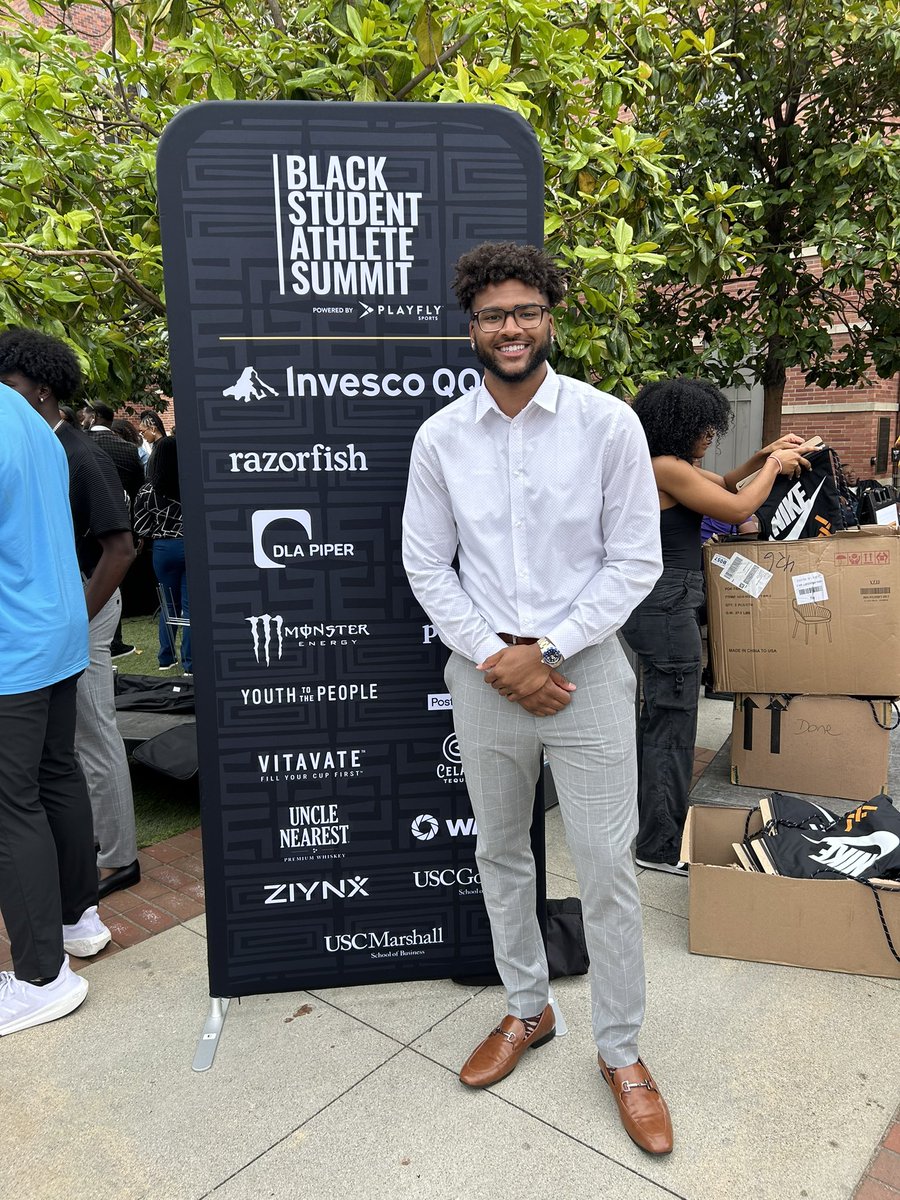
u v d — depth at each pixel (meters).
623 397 3.52
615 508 1.73
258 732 2.17
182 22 2.92
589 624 1.71
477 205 2.01
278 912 2.26
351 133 1.93
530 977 2.10
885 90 5.38
